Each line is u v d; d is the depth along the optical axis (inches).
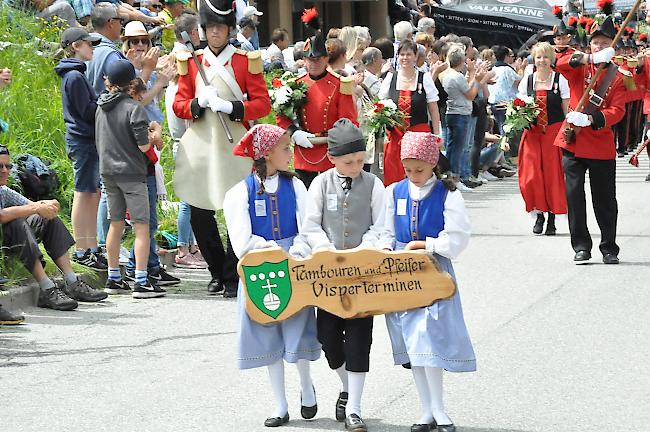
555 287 453.7
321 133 473.4
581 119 489.1
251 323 284.0
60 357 359.9
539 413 297.3
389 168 569.0
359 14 1282.0
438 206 280.7
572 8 1029.8
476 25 1077.8
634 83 494.9
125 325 402.9
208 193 445.1
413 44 565.0
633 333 378.0
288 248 292.8
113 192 447.2
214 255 454.9
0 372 343.3
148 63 483.8
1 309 402.9
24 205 435.2
